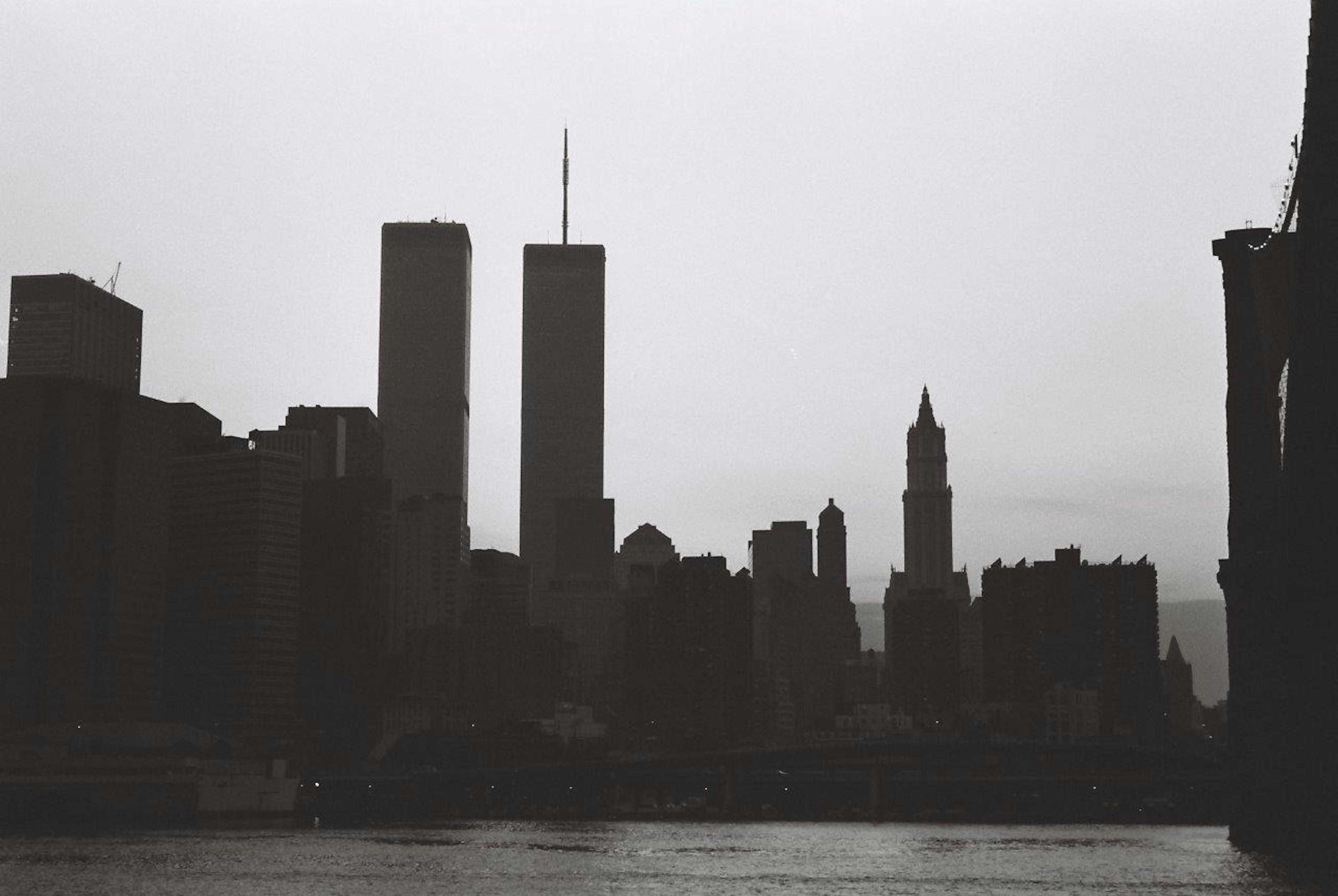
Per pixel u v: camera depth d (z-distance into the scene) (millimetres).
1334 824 187875
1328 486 161250
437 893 198500
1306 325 151125
